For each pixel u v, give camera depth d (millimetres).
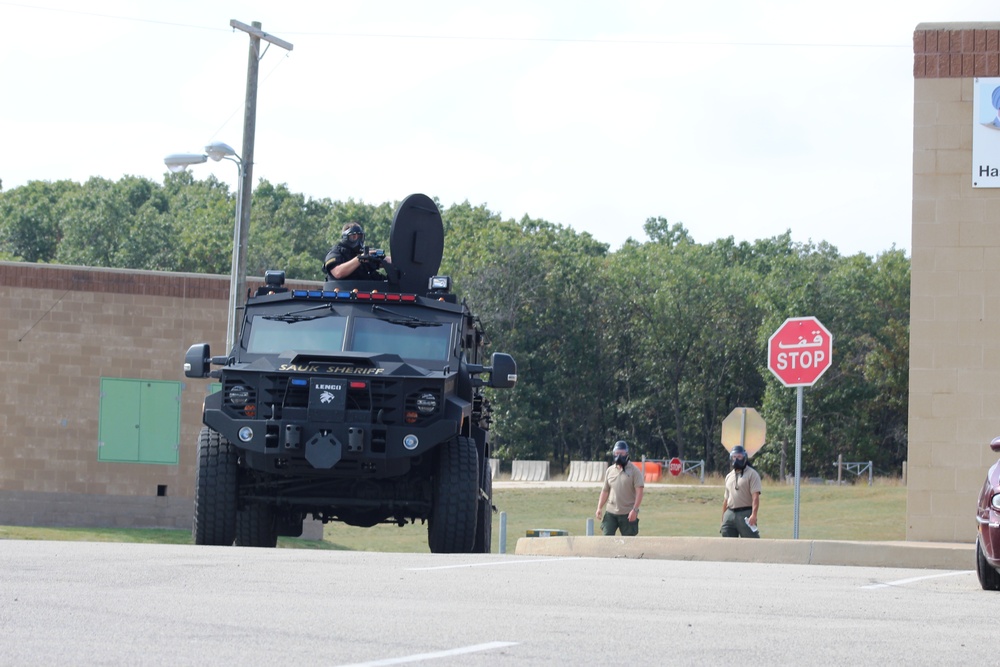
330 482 22406
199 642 9102
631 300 143000
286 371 21312
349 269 25219
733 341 138375
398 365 21906
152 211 194500
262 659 8406
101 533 46844
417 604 11789
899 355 125438
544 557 20031
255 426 21156
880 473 124438
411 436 21078
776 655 9133
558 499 78000
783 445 120562
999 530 16078
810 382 32500
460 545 21984
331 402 21047
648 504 72875
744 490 28344
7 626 9648
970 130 28797
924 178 28922
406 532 58500
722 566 18969
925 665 8852
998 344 28469
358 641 9328
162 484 50531
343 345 22906
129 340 50625
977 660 9180
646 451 145625
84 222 196625
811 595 13875
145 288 50719
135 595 11898
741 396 141375
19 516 49969
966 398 28516
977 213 28688
